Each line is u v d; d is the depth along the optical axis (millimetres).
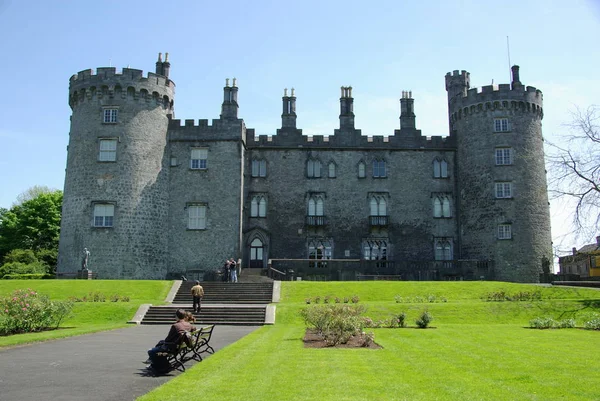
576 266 64812
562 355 15461
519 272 45562
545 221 46844
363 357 14992
